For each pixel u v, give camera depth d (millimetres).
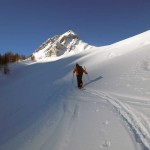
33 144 5516
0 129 6949
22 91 13562
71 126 6434
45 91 12938
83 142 5348
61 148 5152
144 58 16078
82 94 11156
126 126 6125
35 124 6965
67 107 8625
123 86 11430
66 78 17484
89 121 6715
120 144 5125
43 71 24891
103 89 11656
